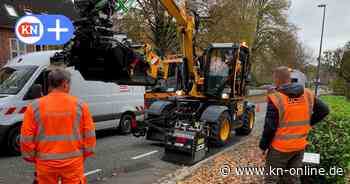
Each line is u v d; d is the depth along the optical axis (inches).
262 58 1619.1
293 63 1670.8
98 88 375.9
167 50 929.5
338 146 158.7
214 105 357.4
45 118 117.7
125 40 260.1
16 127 295.1
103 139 385.7
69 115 120.9
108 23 248.4
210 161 255.1
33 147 118.6
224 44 369.4
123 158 290.2
